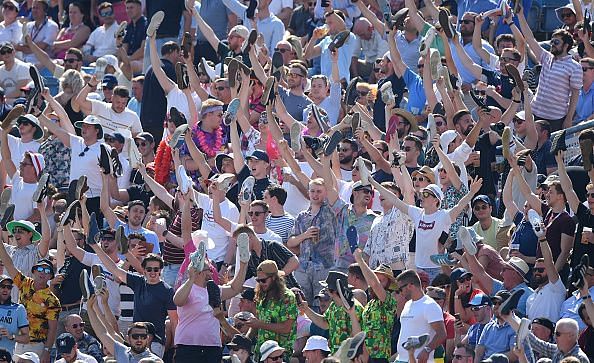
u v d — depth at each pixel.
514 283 55.34
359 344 49.06
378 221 59.38
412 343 49.19
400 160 59.72
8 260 60.41
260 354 54.22
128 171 69.12
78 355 56.28
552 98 68.62
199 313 54.91
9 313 59.09
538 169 64.88
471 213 61.44
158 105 73.94
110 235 61.22
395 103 71.19
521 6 70.94
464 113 65.06
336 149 63.72
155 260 56.59
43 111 70.44
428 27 72.75
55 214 65.31
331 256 59.53
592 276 53.88
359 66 78.81
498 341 52.50
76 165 67.50
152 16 78.12
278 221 60.97
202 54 81.19
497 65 72.50
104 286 56.41
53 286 60.62
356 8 81.50
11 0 88.44
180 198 61.09
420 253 57.69
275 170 65.38
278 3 84.62
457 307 54.56
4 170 69.50
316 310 58.84
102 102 72.94
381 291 54.25
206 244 57.53
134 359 54.50
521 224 57.78
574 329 49.84
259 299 55.84
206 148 67.25
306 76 71.25
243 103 67.62
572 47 72.19
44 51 88.12
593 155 56.59
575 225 56.31
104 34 86.69
